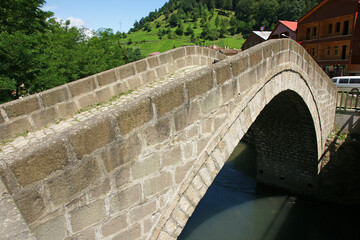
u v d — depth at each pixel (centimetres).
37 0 1197
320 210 1270
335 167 1223
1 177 222
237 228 1175
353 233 1112
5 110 598
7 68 959
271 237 1116
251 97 520
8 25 1087
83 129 271
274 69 611
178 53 998
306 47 2867
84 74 1772
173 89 359
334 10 2483
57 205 260
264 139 1409
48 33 1788
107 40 2644
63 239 269
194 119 400
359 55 2405
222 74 441
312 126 1106
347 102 1250
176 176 387
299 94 852
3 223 191
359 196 1180
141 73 871
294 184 1383
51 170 251
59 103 685
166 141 361
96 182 289
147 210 353
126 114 307
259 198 1407
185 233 1152
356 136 1205
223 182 1595
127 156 315
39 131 632
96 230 298
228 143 477
